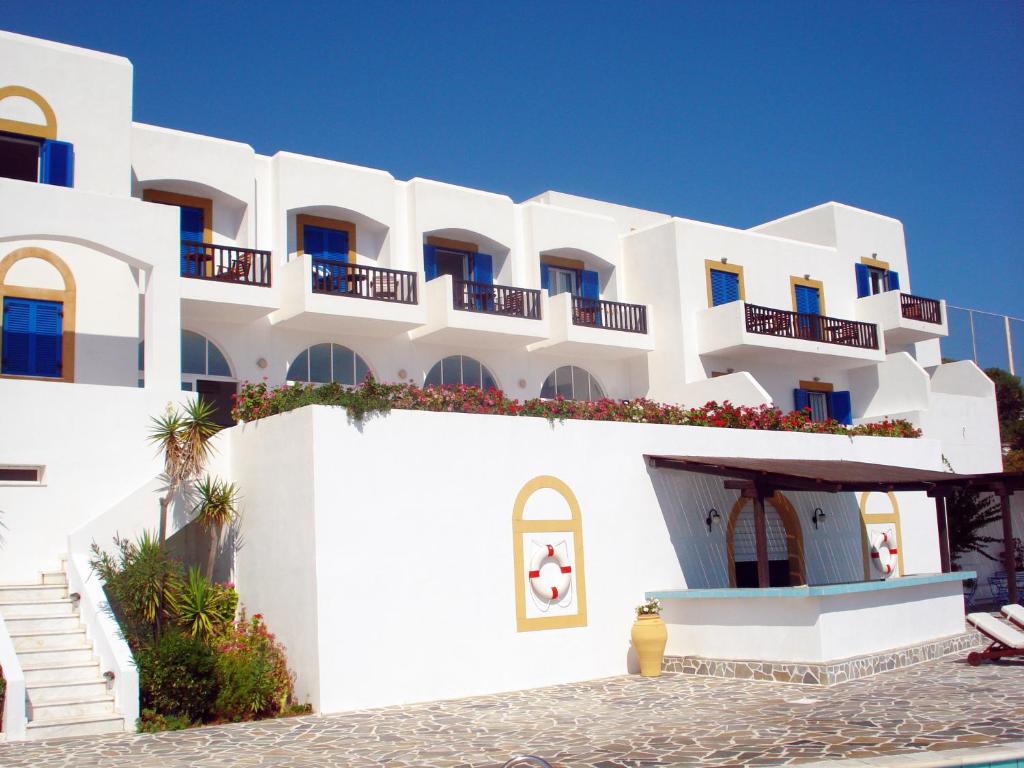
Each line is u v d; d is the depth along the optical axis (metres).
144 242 17.34
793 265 29.56
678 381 26.12
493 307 23.52
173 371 17.25
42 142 18.73
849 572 21.62
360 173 23.12
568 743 11.38
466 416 15.95
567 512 16.86
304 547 14.33
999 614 18.73
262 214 22.02
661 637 16.47
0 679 12.35
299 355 22.00
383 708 14.16
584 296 27.28
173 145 20.78
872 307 30.84
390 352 23.19
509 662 15.66
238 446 16.39
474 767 10.34
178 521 15.88
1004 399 37.06
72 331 18.64
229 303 19.97
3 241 16.47
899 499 23.44
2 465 15.36
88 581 14.35
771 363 28.45
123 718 12.74
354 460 14.65
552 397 25.95
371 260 23.69
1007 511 19.20
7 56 18.56
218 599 15.16
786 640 15.33
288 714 13.80
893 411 29.09
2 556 15.12
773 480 16.44
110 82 19.61
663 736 11.54
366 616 14.34
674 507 18.42
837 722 11.86
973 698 13.01
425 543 15.12
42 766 10.65
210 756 11.11
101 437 16.22
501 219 25.42
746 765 9.91
